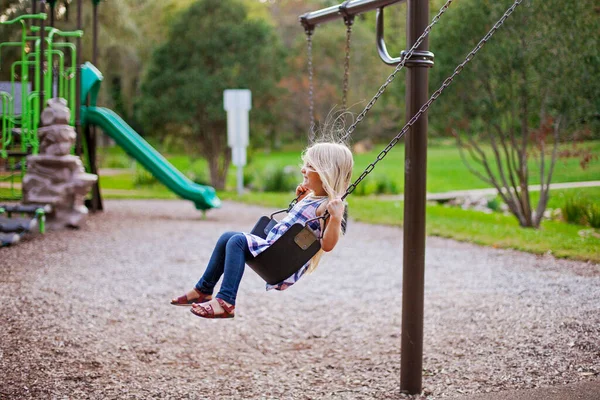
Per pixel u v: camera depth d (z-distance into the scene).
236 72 21.11
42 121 10.27
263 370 4.66
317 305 6.52
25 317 5.54
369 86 27.19
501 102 11.06
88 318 5.71
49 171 10.17
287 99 26.16
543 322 5.41
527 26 10.13
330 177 3.48
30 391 4.02
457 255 8.99
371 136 32.31
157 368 4.62
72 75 11.19
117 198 17.81
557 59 9.92
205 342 5.29
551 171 11.10
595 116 10.29
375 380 4.39
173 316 5.96
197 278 7.56
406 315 4.09
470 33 10.83
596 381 4.07
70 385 4.17
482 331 5.35
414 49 3.90
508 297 6.42
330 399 4.05
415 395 4.07
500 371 4.39
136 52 24.70
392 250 9.73
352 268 8.42
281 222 3.59
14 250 8.57
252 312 6.23
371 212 13.83
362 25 28.81
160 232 10.97
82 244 9.34
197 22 20.88
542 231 10.55
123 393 4.08
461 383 4.22
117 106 26.39
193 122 21.11
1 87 11.82
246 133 18.31
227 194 19.11
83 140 12.85
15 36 16.94
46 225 10.35
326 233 3.42
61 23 18.67
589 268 7.72
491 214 13.46
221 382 4.38
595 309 5.69
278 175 20.91
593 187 13.04
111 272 7.67
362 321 5.94
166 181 12.95
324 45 26.89
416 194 4.04
